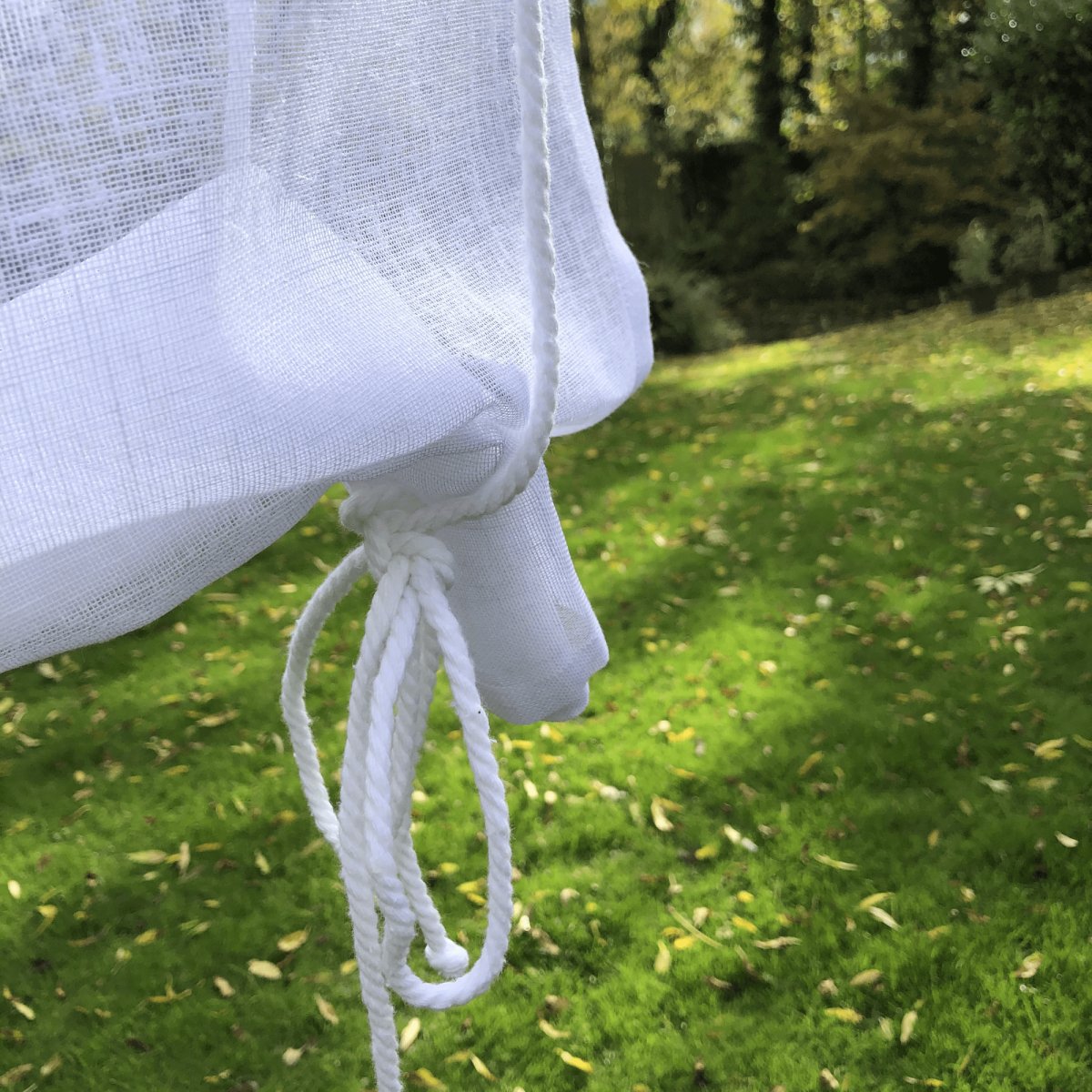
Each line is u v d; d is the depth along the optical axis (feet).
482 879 9.61
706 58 58.39
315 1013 8.29
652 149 54.75
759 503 18.51
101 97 2.08
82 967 8.89
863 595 14.37
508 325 2.77
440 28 2.63
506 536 3.23
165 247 2.16
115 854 10.30
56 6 2.02
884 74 51.42
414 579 2.91
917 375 26.94
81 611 2.61
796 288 50.01
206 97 2.17
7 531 2.05
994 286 38.14
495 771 2.95
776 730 11.41
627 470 21.62
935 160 43.39
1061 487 17.20
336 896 9.52
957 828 9.61
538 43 2.26
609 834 10.05
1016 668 12.07
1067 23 37.37
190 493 2.18
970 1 45.93
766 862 9.48
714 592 15.12
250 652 14.21
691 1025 7.93
